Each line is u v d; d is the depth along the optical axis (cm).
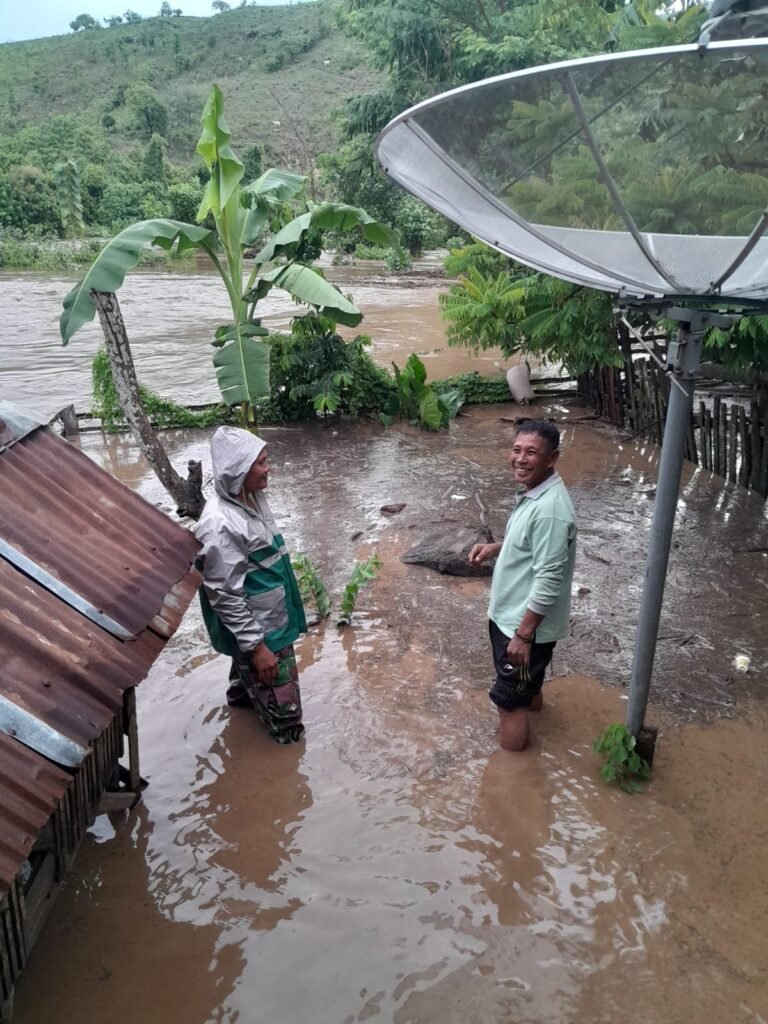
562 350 973
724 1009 278
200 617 557
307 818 371
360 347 1089
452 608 568
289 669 417
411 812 375
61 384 1291
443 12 2420
